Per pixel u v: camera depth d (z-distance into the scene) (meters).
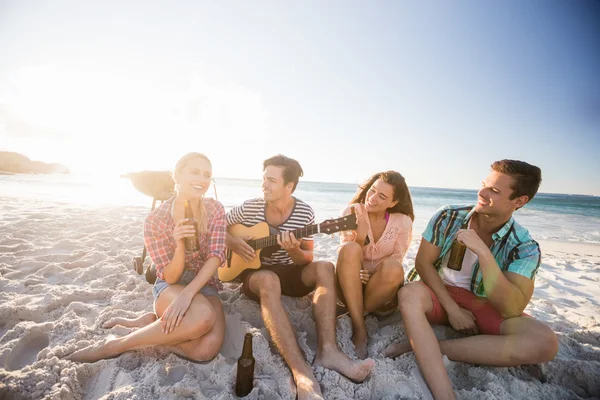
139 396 1.65
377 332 2.51
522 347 1.90
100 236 4.89
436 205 22.00
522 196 1.96
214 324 2.09
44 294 2.81
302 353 2.09
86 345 2.09
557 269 4.95
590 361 2.09
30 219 5.94
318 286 2.31
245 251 2.64
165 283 2.28
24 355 2.08
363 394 1.79
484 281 2.00
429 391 1.84
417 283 2.20
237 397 1.73
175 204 2.32
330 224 2.58
